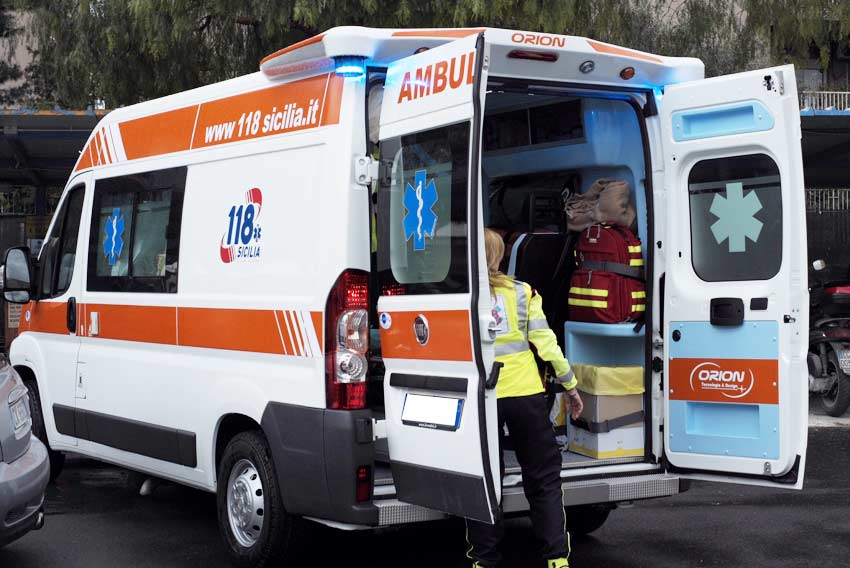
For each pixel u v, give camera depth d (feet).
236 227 18.75
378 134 16.83
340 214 16.46
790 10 37.17
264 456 17.84
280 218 17.70
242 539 18.52
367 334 16.53
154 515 23.20
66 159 55.72
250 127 18.74
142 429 21.03
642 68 18.52
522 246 21.29
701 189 18.63
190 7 34.50
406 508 16.34
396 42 16.63
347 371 16.35
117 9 35.19
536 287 21.31
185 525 22.29
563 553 16.48
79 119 46.70
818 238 56.29
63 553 20.02
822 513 23.22
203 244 19.58
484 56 14.62
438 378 15.33
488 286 14.85
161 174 21.12
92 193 23.57
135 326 21.40
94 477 27.58
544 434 16.67
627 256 19.70
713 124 18.33
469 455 14.79
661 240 19.02
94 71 37.06
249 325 18.19
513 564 19.39
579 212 21.25
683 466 18.63
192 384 19.54
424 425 15.55
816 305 38.93
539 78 17.71
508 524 22.61
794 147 17.34
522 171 22.49
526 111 22.13
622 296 19.49
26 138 49.39
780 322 17.47
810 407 39.34
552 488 16.69
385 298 16.25
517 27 32.71
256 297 18.08
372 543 20.83
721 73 39.50
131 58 36.99
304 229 17.12
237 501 18.51
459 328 14.83
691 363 18.52
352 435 16.19
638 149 20.13
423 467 15.62
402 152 15.98
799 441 17.40
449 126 15.03
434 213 15.29
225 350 18.76
